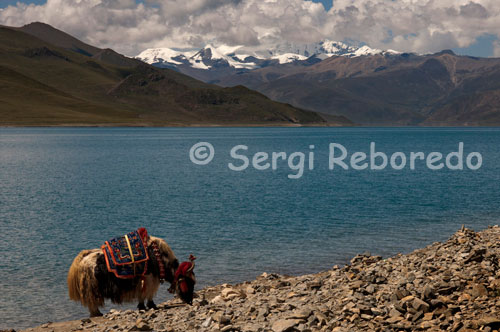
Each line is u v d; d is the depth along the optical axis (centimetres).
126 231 2555
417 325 857
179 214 3073
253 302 1120
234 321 981
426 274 1141
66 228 2647
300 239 2258
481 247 1328
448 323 850
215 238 2311
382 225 2602
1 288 1569
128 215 3061
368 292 1055
